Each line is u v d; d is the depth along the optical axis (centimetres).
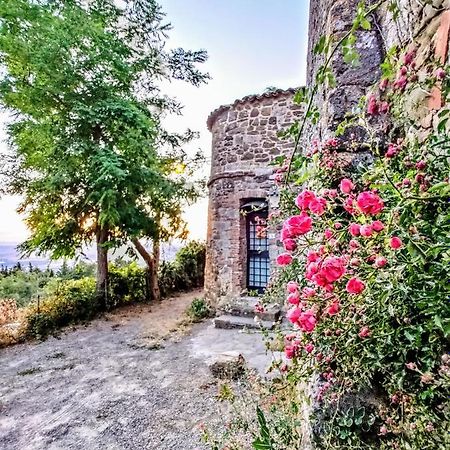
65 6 623
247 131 697
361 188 147
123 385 390
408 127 149
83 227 765
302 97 132
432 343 98
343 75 193
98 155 642
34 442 287
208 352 483
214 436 251
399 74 115
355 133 176
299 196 95
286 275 189
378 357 107
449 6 123
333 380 124
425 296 85
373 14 195
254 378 252
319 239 106
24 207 750
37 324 606
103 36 657
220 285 702
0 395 380
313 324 101
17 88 634
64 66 633
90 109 636
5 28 563
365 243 88
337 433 118
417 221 85
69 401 357
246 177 683
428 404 100
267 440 119
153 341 552
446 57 124
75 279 918
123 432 294
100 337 589
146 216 804
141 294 903
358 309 100
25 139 659
